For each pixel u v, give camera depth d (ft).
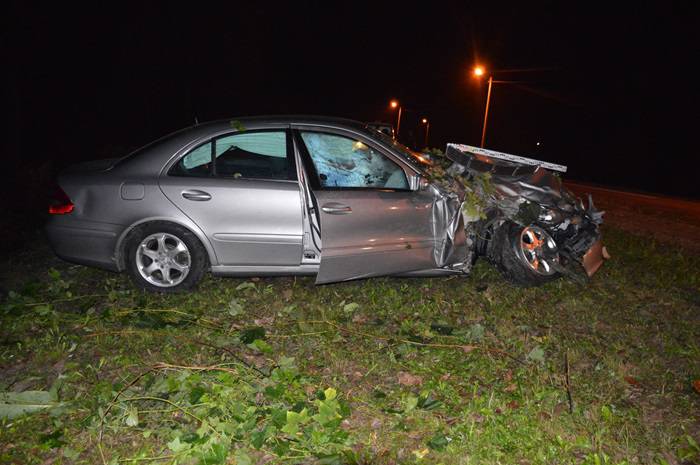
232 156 19.04
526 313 18.71
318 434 11.98
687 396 14.28
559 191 21.40
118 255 19.20
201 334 16.66
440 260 19.49
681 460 11.98
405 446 12.07
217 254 18.90
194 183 18.76
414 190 19.17
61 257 19.75
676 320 18.75
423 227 19.17
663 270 24.09
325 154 19.06
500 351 16.02
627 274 23.22
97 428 12.33
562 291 20.65
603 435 12.43
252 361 15.43
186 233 18.92
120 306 18.45
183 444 11.72
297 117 19.47
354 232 18.51
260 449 11.82
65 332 16.76
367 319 18.11
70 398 13.57
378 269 18.98
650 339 17.38
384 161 19.22
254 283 20.59
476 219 19.63
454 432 12.31
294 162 18.92
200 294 19.21
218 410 12.82
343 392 13.98
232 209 18.65
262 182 18.76
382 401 13.60
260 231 18.75
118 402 13.19
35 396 13.24
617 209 55.83
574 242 21.40
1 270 22.16
